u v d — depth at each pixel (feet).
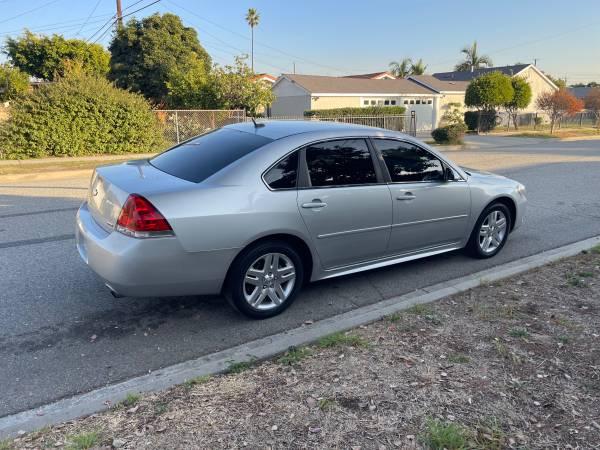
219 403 9.52
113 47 112.68
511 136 100.07
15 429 8.91
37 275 16.84
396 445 8.43
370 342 11.94
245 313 13.35
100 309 14.32
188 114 65.41
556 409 9.52
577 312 13.75
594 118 134.31
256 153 13.28
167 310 14.32
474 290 15.34
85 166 47.39
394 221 15.48
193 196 12.02
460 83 139.13
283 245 13.43
